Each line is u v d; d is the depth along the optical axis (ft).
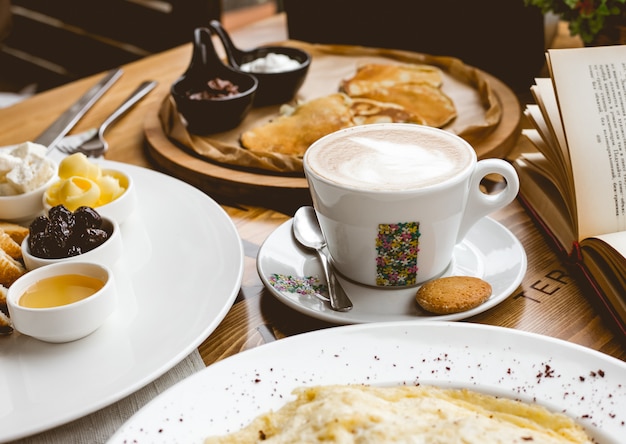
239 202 2.31
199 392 1.49
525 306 1.81
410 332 1.58
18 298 1.75
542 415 1.43
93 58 6.42
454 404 1.46
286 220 2.20
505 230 1.95
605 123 1.86
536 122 2.02
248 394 1.49
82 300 1.68
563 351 1.51
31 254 1.91
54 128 2.71
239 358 1.54
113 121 2.79
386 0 3.09
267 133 2.52
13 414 1.54
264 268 1.87
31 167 2.20
